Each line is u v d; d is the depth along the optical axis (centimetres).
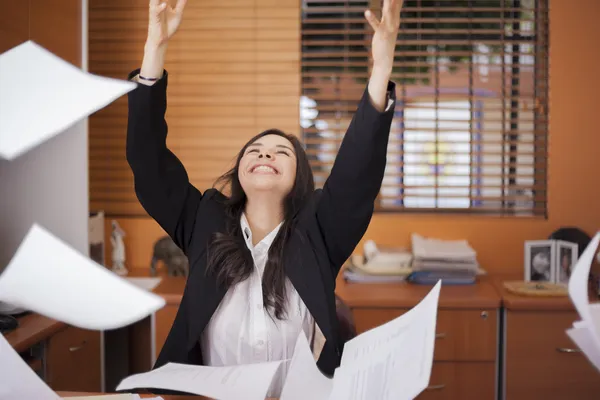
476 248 302
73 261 42
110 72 305
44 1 236
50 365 206
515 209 301
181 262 286
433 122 313
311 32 302
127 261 308
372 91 113
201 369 75
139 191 133
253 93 304
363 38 310
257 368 74
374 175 123
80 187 249
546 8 297
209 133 306
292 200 138
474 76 304
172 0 303
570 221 299
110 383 282
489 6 304
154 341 254
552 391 246
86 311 43
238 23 303
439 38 308
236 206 141
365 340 68
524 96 299
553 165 298
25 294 42
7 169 249
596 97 296
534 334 246
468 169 311
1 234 249
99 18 304
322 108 303
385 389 58
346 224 131
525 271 276
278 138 138
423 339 59
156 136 121
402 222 304
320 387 67
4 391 57
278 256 130
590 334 47
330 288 133
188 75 305
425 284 272
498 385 252
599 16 294
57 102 40
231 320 129
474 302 246
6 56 40
